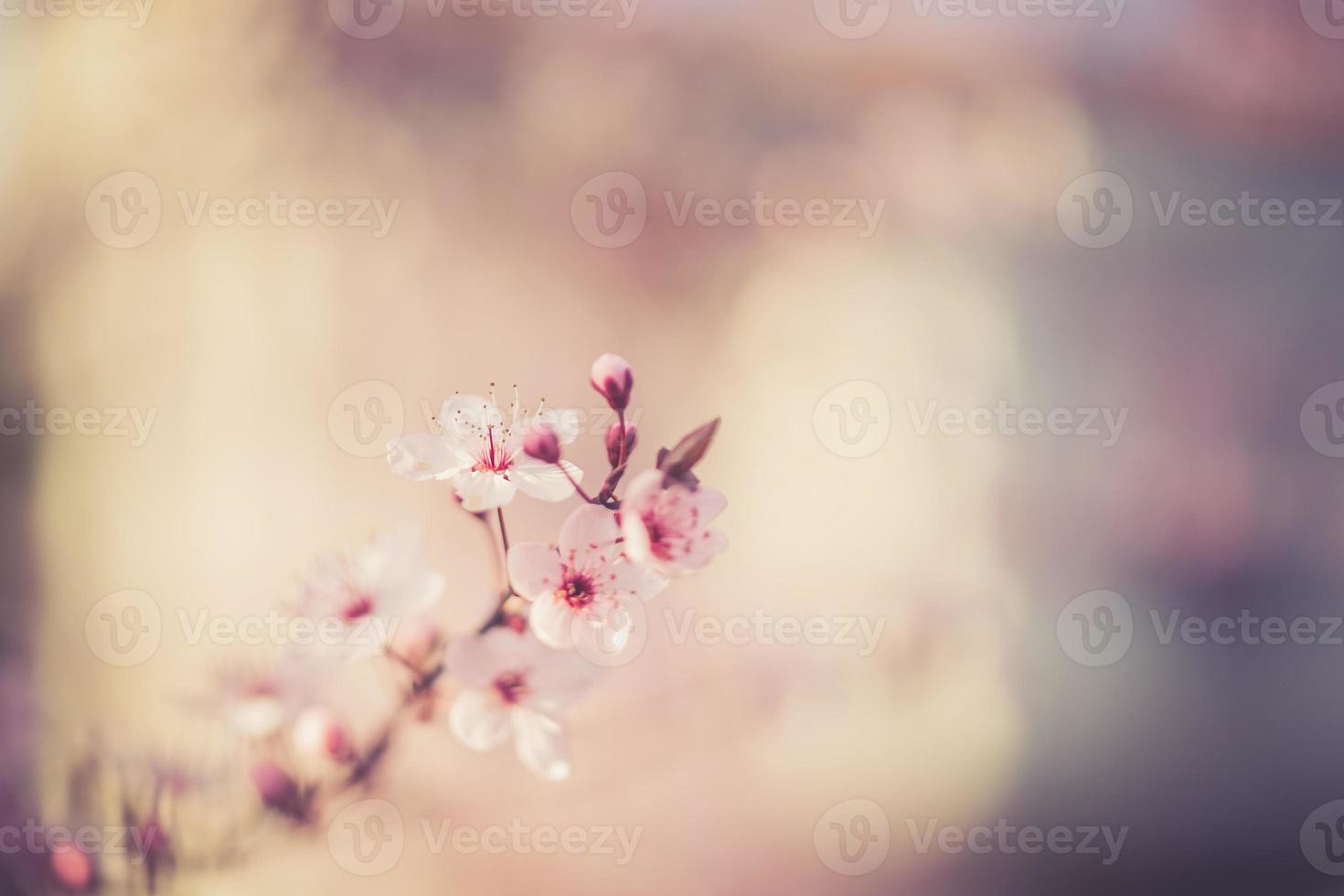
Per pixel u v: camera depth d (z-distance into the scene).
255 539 0.73
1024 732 0.81
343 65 0.80
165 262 0.76
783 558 0.81
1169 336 0.91
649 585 0.49
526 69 0.83
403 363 0.78
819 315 0.85
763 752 0.76
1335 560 0.88
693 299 0.84
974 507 0.85
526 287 0.81
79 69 0.77
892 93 0.88
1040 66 0.90
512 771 0.70
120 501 0.72
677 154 0.85
